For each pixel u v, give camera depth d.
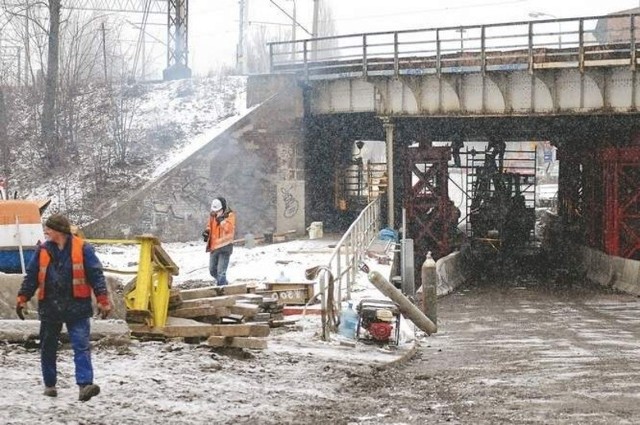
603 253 42.31
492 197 53.06
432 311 24.33
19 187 44.81
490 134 52.38
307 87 47.34
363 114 47.66
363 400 13.22
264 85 47.09
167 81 53.25
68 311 10.73
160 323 16.30
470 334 24.39
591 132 47.12
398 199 50.06
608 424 11.16
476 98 42.84
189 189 43.56
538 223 80.25
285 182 46.34
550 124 47.44
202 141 45.12
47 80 47.88
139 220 42.16
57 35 47.94
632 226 41.75
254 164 45.72
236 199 44.97
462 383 15.29
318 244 41.34
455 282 41.00
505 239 54.56
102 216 41.44
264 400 12.45
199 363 14.52
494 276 46.19
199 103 50.06
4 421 9.66
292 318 22.05
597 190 45.16
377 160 106.19
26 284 10.79
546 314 30.50
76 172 45.72
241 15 76.19
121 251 38.41
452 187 103.50
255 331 16.41
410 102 44.31
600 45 40.38
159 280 16.42
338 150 50.53
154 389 12.18
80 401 10.91
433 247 47.19
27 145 49.19
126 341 15.45
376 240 38.00
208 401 11.89
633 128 44.41
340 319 20.39
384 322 19.58
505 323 27.62
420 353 20.02
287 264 32.41
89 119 50.12
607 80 40.25
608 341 22.77
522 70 41.06
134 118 49.41
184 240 43.16
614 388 14.55
